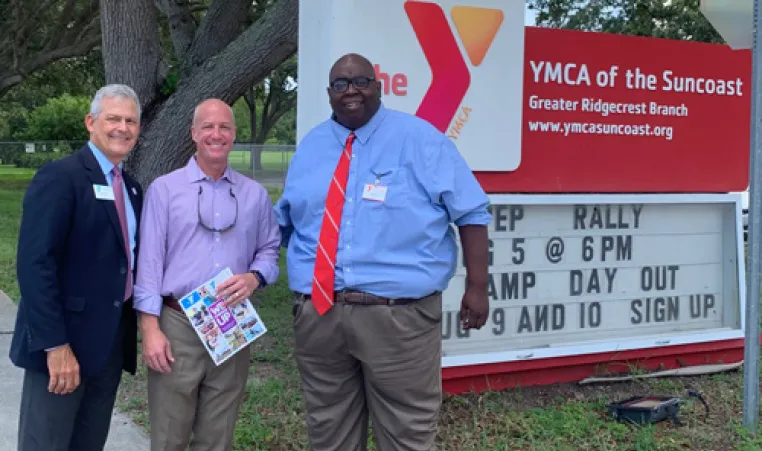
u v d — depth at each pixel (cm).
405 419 324
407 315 313
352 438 343
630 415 477
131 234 305
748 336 468
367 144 314
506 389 524
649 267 568
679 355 578
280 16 669
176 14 793
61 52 1578
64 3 1683
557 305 535
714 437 461
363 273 310
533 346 527
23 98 3198
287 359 604
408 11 458
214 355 306
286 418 468
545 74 520
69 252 284
